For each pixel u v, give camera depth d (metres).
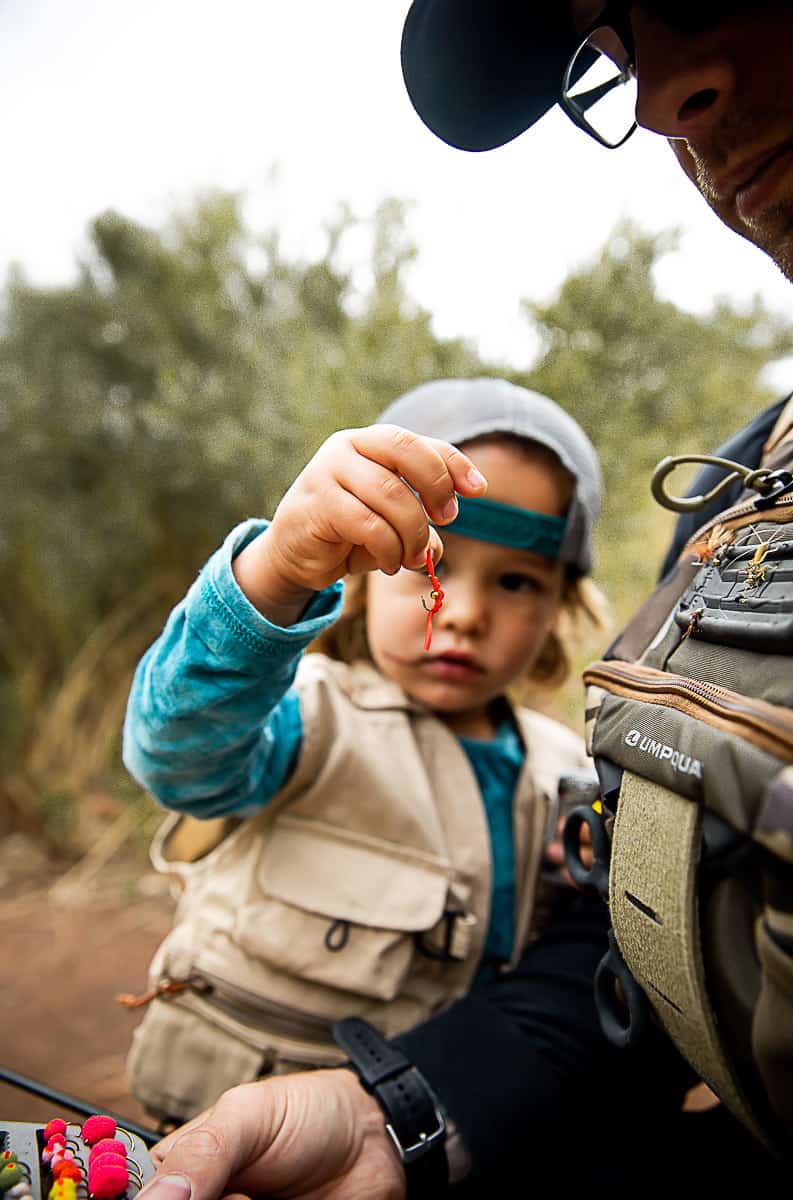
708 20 0.50
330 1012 0.85
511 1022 0.75
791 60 0.49
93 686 2.96
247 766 0.78
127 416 2.81
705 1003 0.43
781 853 0.36
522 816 0.98
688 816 0.43
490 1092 0.69
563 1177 0.75
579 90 0.61
